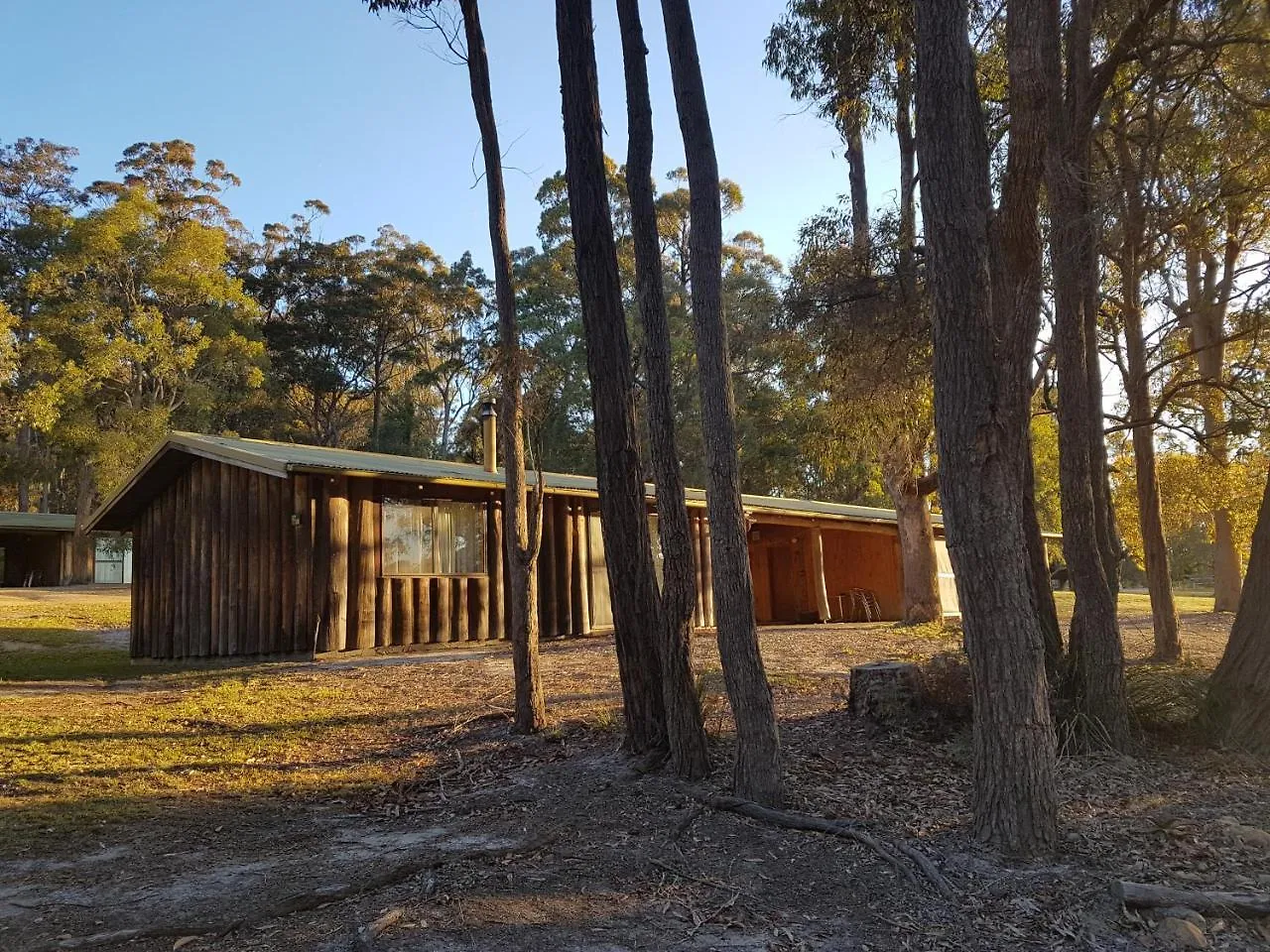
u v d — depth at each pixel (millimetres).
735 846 4719
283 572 12828
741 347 25969
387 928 3676
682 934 3740
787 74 11156
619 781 5879
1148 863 4559
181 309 35594
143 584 15156
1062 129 7141
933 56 4754
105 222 32812
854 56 10227
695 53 5750
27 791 5945
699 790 5496
